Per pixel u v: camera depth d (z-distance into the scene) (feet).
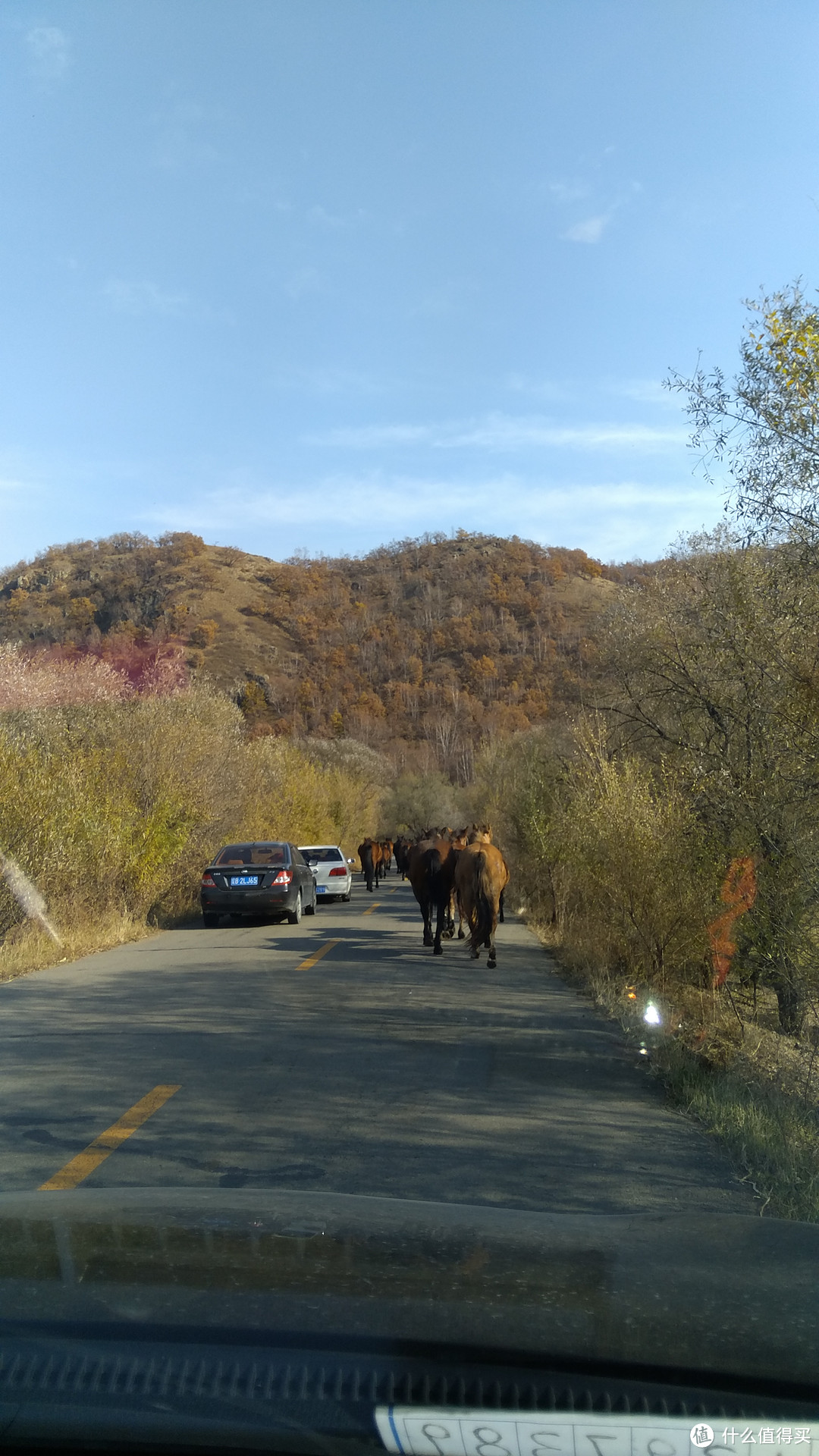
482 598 472.03
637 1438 5.43
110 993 36.63
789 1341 6.57
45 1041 28.12
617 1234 9.11
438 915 49.29
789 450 25.29
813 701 25.02
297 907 66.33
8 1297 6.70
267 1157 18.15
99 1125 20.18
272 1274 7.29
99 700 72.38
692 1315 6.92
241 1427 5.32
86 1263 7.48
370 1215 9.30
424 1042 28.22
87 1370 5.73
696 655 36.70
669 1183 17.15
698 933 32.42
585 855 40.37
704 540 38.88
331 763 213.46
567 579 494.59
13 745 51.93
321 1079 24.04
